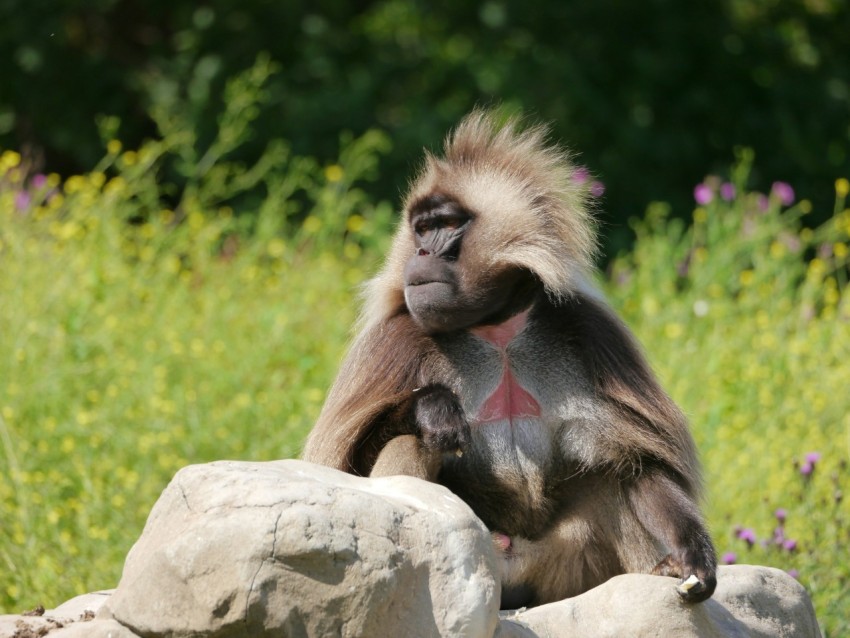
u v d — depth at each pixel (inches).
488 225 384.8
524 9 1179.3
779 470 594.6
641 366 388.5
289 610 274.1
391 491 304.8
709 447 603.2
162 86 1113.4
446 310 378.9
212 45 1144.8
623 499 375.9
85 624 290.8
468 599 290.8
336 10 1187.9
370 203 1043.3
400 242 403.2
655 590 335.0
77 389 617.3
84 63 1146.0
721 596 354.6
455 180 394.3
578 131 1130.7
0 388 594.6
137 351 647.1
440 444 359.6
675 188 1149.1
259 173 873.5
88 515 516.4
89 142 1130.7
